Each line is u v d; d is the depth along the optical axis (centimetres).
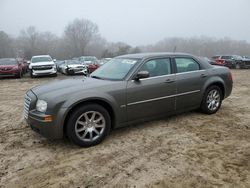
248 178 328
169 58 527
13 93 1049
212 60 2859
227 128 512
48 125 402
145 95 479
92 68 2062
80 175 345
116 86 450
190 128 512
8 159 393
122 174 344
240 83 1276
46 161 386
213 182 321
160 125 530
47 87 454
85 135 427
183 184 319
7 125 559
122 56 559
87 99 417
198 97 567
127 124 474
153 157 390
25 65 2283
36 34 8175
